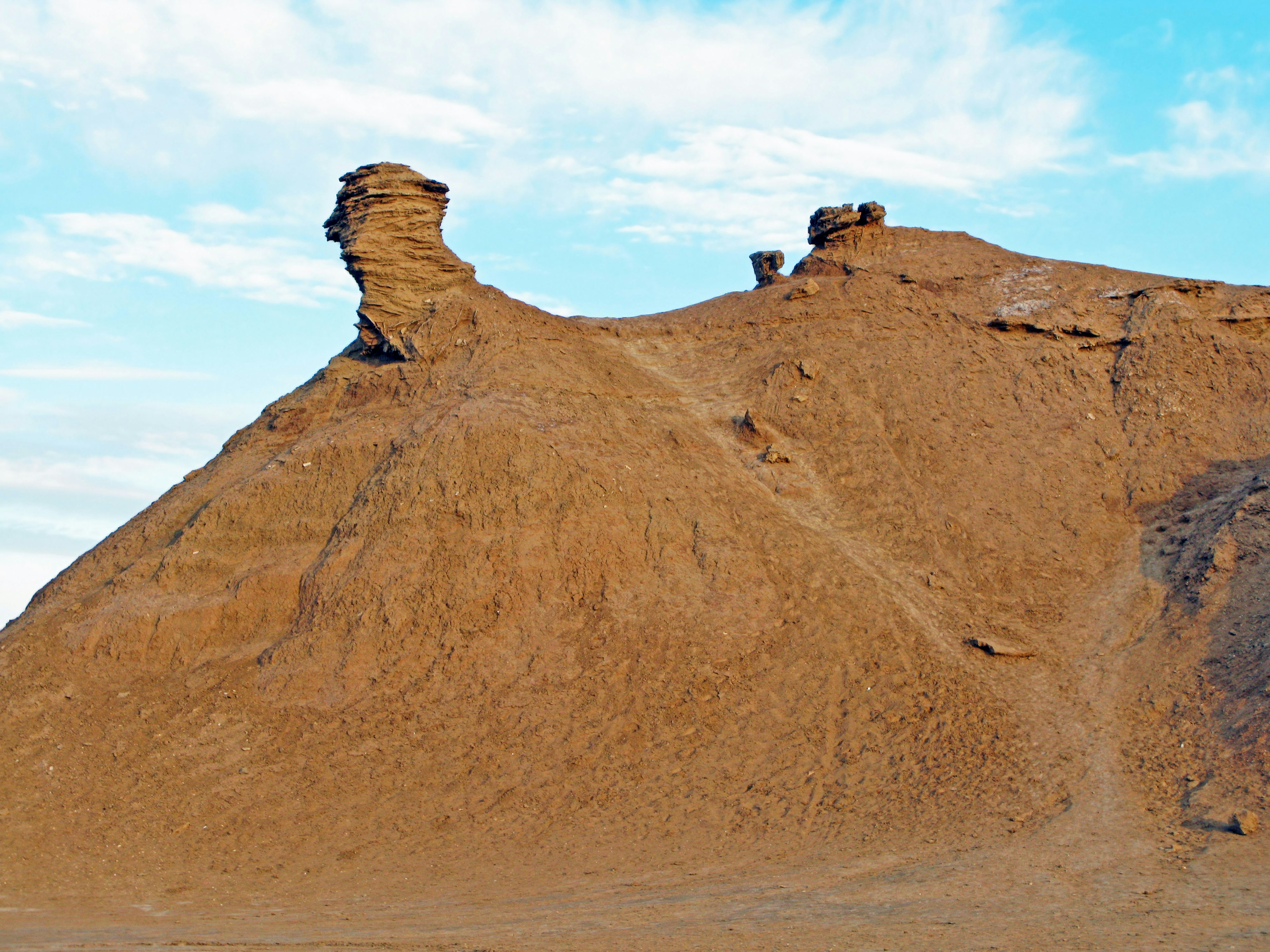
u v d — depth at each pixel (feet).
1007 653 103.60
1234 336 147.13
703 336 164.04
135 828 87.66
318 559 115.34
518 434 121.70
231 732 98.53
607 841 83.82
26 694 103.86
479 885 76.64
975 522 124.26
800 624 107.24
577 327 160.76
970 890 67.46
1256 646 94.89
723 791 89.71
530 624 106.83
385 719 98.99
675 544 114.93
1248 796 77.10
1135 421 138.41
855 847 79.36
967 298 158.40
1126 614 109.81
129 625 110.32
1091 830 76.95
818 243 181.57
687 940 59.16
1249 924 57.16
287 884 78.79
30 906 74.59
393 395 136.46
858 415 138.31
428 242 145.79
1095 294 155.63
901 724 95.66
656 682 101.09
